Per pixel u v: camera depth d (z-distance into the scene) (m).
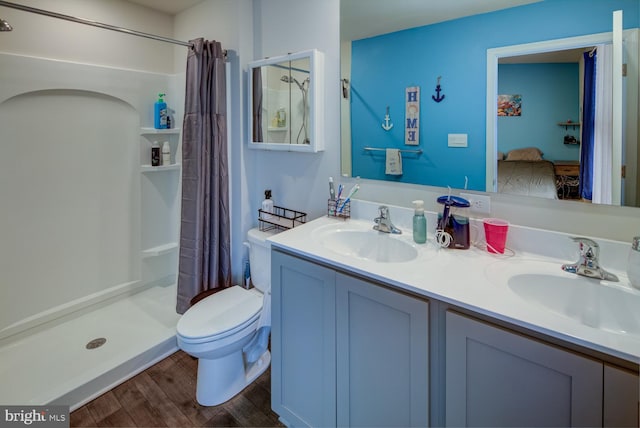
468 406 1.01
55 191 2.20
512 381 0.92
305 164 2.02
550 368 0.86
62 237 2.25
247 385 1.87
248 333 1.73
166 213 2.79
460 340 1.00
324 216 1.90
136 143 2.54
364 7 1.66
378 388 1.22
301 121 1.90
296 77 1.89
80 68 2.16
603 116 1.16
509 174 1.35
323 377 1.39
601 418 0.80
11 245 2.04
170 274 2.88
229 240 2.24
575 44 1.18
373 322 1.20
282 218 2.16
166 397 1.79
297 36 1.94
